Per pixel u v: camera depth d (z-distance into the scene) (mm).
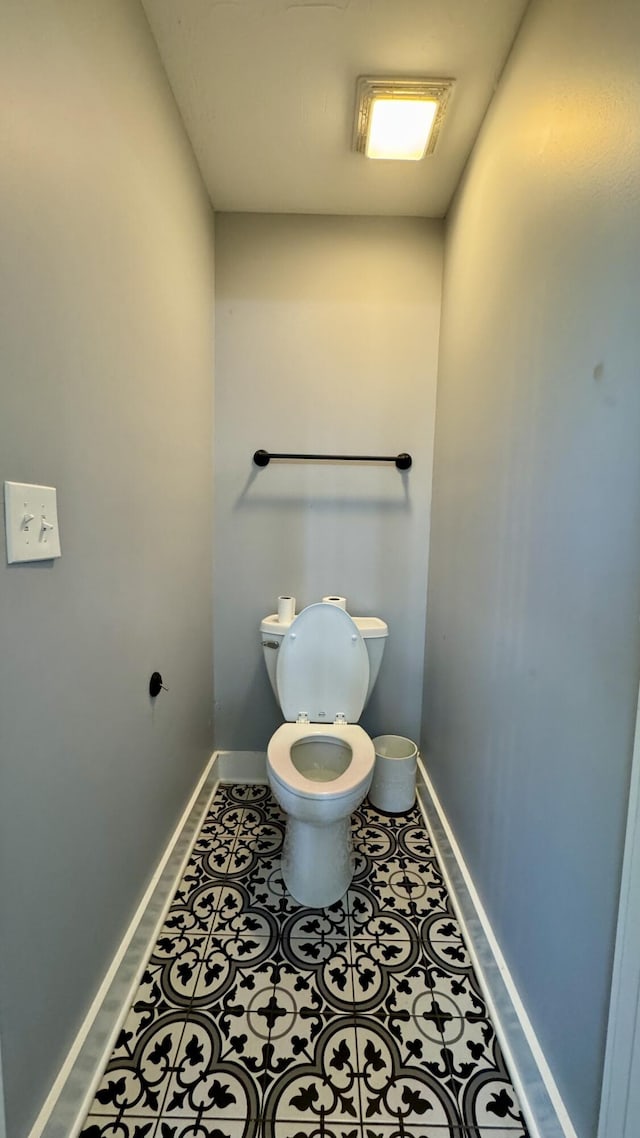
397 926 1315
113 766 1032
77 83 815
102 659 971
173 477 1400
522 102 1054
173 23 1116
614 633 688
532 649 959
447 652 1633
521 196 1051
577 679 787
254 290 1846
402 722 2033
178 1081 941
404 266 1844
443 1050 1002
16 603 691
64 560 818
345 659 1727
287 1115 893
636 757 629
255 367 1875
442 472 1765
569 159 832
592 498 750
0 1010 677
